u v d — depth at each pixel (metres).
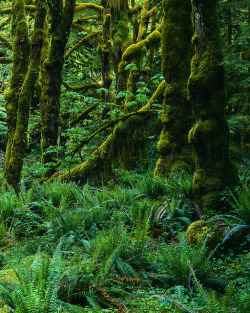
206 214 5.01
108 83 11.57
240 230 4.32
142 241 3.87
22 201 6.27
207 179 5.16
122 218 5.37
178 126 7.28
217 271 3.68
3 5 15.35
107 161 9.30
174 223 5.12
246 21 10.61
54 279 2.58
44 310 2.28
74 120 12.33
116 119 9.08
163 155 7.38
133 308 2.72
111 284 3.24
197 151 5.32
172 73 7.37
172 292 3.29
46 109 10.38
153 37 11.70
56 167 9.66
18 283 2.71
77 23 13.68
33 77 8.26
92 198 6.76
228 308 2.44
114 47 12.70
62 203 6.11
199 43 5.27
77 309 2.59
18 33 8.69
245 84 8.12
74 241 4.55
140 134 9.07
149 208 5.48
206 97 5.16
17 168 8.14
